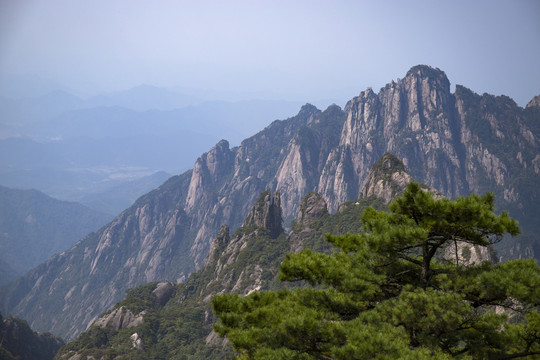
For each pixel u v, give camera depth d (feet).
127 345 429.79
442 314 57.88
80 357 412.36
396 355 53.57
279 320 60.75
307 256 69.87
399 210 68.28
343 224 480.64
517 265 61.77
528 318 59.26
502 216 59.98
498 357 59.26
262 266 507.30
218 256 619.26
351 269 67.82
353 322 60.23
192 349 415.23
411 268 70.38
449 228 62.75
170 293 605.73
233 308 68.03
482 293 60.39
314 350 59.82
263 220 602.85
